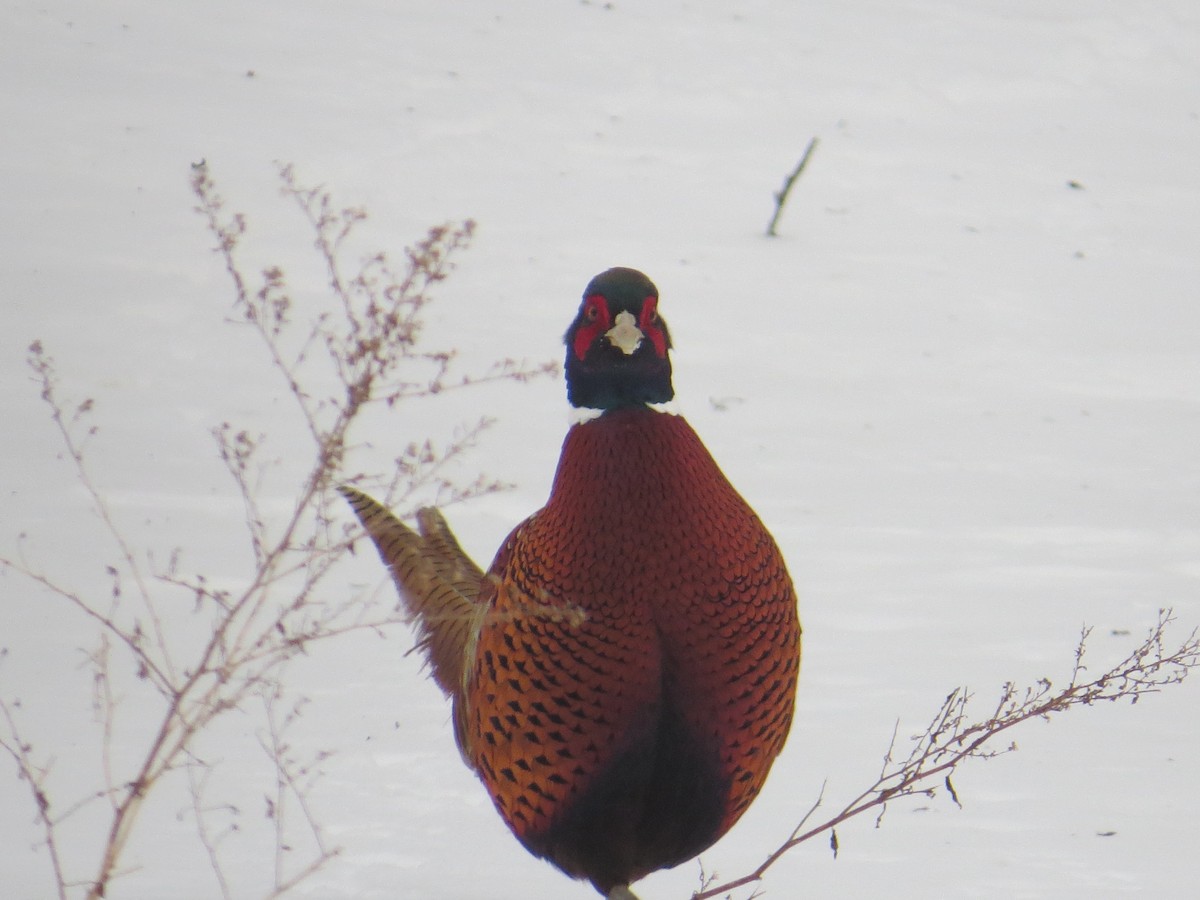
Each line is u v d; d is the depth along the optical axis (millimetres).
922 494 13141
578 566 6387
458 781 8344
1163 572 11719
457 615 7344
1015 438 14578
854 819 8086
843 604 10898
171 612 10102
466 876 7406
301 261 17531
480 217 19250
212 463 12883
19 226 17953
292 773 8227
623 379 6410
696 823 6766
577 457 6465
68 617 9953
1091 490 13430
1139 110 24672
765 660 6559
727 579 6426
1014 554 11961
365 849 7590
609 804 6613
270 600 10328
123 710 8789
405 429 13875
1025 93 24781
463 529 11836
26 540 11188
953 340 17031
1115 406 15547
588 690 6414
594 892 7363
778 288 18031
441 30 24750
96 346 15297
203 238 17969
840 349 16562
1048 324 17656
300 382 14820
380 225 18719
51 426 13430
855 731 9008
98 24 23797
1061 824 8031
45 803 6145
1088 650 10203
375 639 10070
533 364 15398
